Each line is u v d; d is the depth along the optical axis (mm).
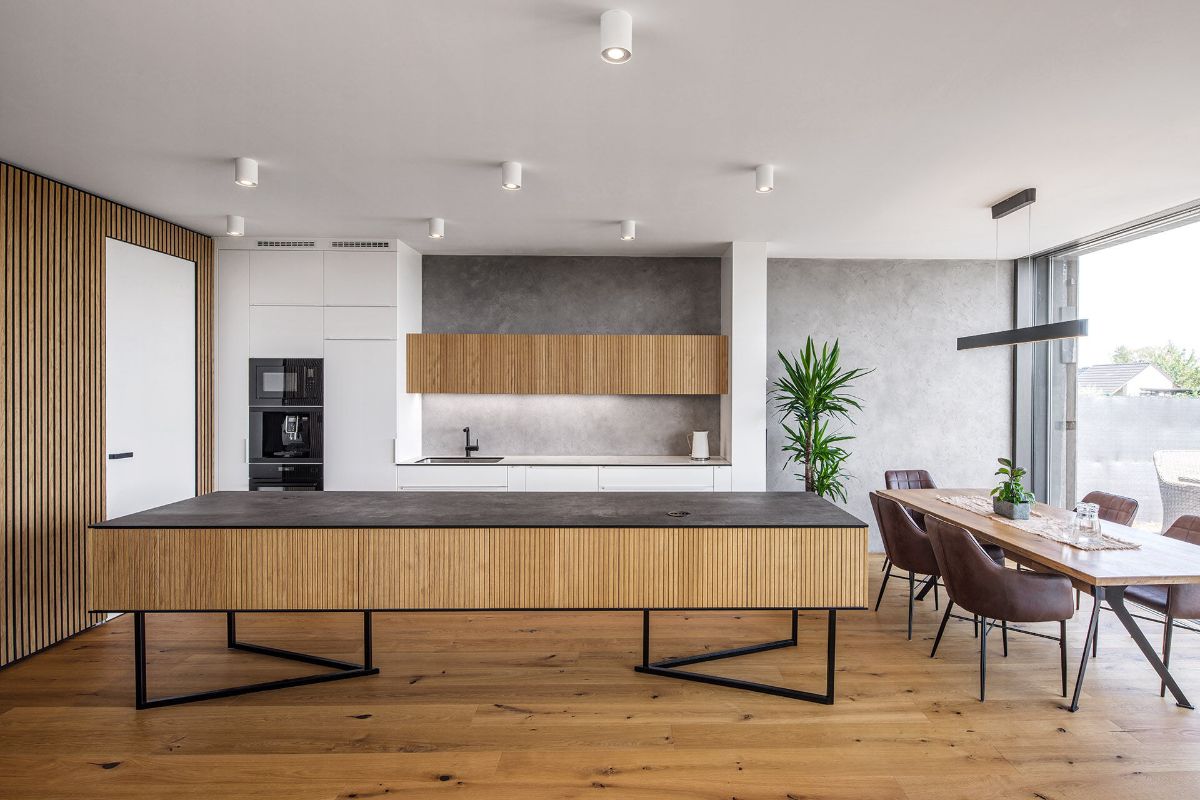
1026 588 3188
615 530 3049
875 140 3307
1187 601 3133
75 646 3910
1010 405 6422
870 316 6383
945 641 4027
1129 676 3523
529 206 4605
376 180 4016
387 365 5645
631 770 2656
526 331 6367
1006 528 3824
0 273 3615
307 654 3754
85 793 2482
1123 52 2414
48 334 3922
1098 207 4504
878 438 6410
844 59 2488
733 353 5742
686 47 2402
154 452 4832
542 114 3025
